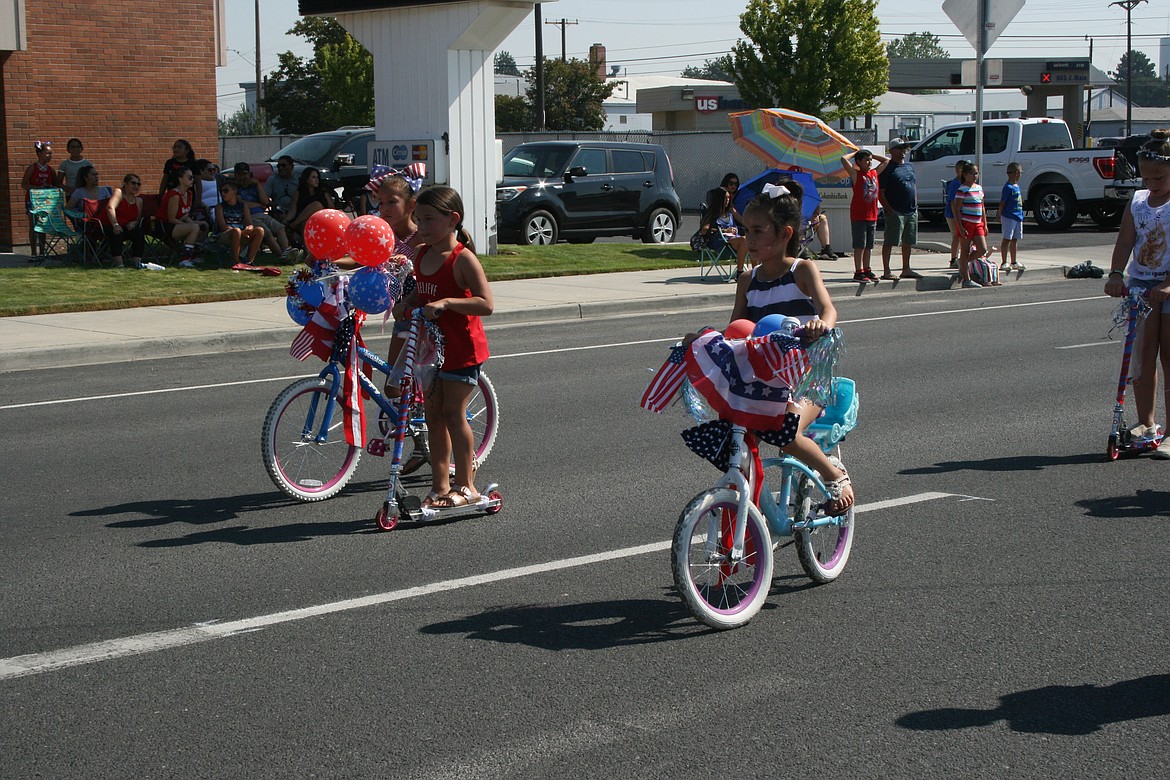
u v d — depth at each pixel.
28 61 21.53
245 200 19.64
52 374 12.40
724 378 5.27
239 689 4.86
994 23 21.00
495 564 6.45
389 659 5.17
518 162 25.09
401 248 7.46
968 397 10.94
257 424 9.98
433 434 7.23
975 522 7.17
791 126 19.22
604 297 17.67
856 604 5.84
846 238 23.62
